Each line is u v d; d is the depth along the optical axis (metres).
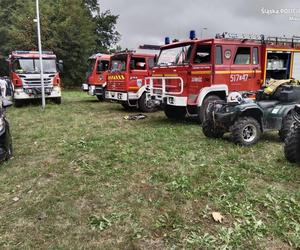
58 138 7.65
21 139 7.59
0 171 5.30
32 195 4.36
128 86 11.98
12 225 3.59
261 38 9.86
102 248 3.14
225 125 6.88
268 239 3.26
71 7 29.73
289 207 3.87
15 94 14.09
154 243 3.22
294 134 5.36
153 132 8.17
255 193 4.31
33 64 14.56
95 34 35.59
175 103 9.01
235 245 3.15
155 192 4.37
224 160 5.71
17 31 28.48
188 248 3.13
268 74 10.31
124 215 3.75
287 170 5.14
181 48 9.14
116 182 4.75
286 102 6.97
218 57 8.94
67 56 29.28
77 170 5.32
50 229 3.49
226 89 9.14
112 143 7.08
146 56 12.20
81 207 3.98
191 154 6.07
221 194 4.26
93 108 13.80
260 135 6.90
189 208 3.91
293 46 10.70
